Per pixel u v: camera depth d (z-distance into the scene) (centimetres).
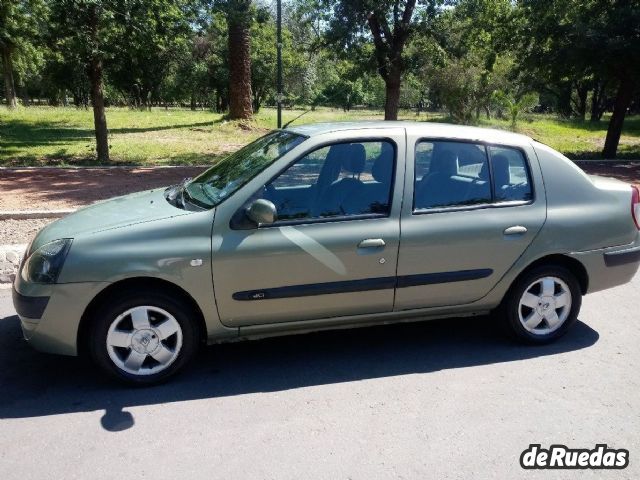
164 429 340
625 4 1619
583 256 452
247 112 2377
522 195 441
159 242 372
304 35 1875
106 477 297
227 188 404
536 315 455
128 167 1329
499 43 1830
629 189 477
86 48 1238
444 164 429
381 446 325
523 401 375
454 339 475
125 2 1183
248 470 303
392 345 463
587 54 1609
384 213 408
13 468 303
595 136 2967
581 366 425
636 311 537
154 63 4641
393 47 1483
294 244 388
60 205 884
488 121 3078
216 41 4328
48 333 368
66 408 363
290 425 346
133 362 383
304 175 402
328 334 485
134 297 372
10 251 591
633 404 373
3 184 1071
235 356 441
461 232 419
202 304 381
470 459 314
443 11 1436
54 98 6297
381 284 409
